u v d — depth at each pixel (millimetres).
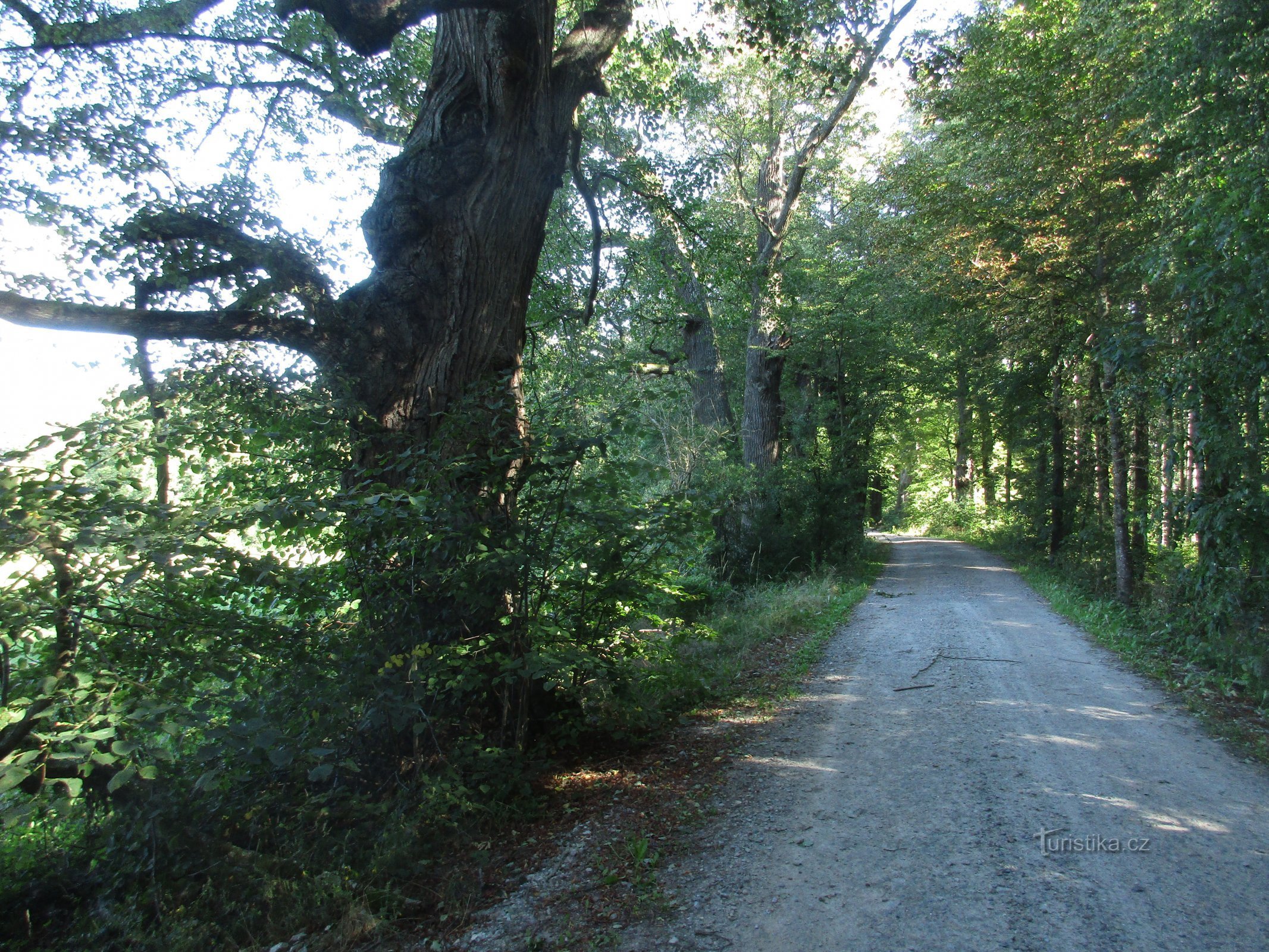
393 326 6359
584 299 12961
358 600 5129
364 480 5605
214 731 3918
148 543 3625
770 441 21734
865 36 12742
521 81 6711
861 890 3816
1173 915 3484
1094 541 17000
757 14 11141
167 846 4477
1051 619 12250
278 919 4035
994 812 4691
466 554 5094
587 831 4727
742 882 3965
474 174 6652
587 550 5652
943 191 14516
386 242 6621
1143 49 10516
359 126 9875
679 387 8211
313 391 5934
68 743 3705
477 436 5781
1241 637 7977
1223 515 8156
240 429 4965
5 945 4246
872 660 9445
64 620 3879
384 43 5875
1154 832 4363
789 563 18359
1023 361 18062
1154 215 11438
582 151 12805
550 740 6152
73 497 3730
